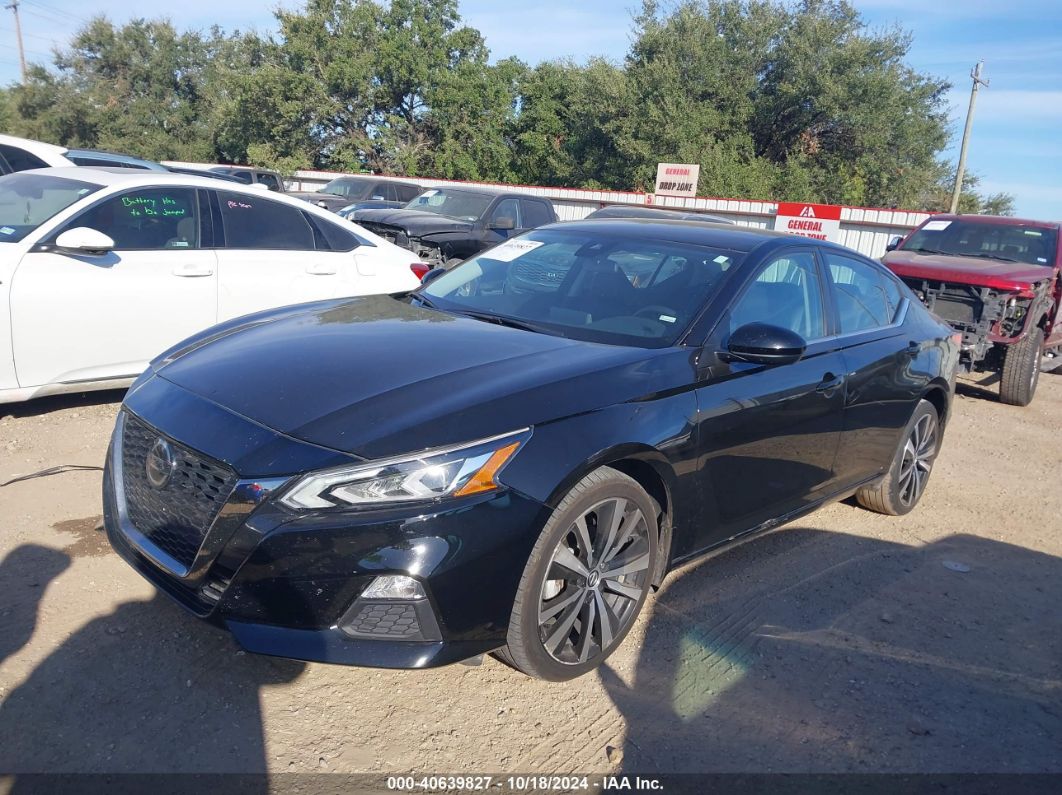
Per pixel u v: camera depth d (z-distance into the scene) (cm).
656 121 3391
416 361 316
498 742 279
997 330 858
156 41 5003
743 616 377
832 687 328
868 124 3456
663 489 330
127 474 312
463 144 3866
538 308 398
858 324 460
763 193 3356
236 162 4178
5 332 495
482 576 267
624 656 336
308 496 256
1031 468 671
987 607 409
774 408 374
